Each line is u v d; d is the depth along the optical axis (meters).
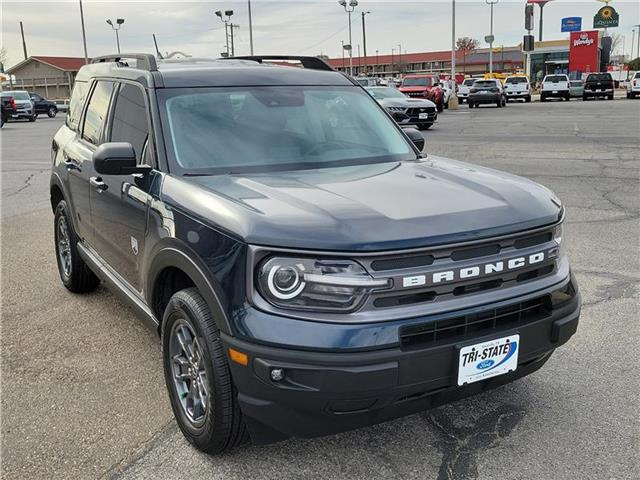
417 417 3.49
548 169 11.88
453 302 2.73
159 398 3.77
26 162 15.18
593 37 57.44
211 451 3.11
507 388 3.79
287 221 2.69
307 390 2.56
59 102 48.50
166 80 3.95
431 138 18.02
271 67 4.48
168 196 3.31
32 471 3.10
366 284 2.58
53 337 4.68
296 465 3.08
